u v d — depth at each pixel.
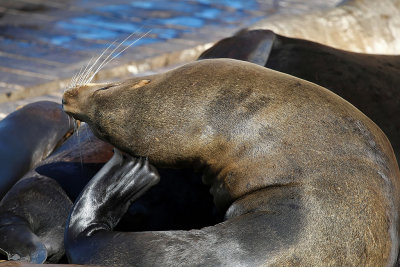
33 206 17.08
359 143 14.79
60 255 17.09
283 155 14.64
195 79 15.58
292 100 15.17
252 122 14.95
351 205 13.98
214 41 36.44
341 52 23.20
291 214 13.90
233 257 13.55
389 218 14.40
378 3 32.84
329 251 13.66
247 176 14.84
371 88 21.72
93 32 37.47
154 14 41.62
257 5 45.22
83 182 17.55
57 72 31.50
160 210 16.89
